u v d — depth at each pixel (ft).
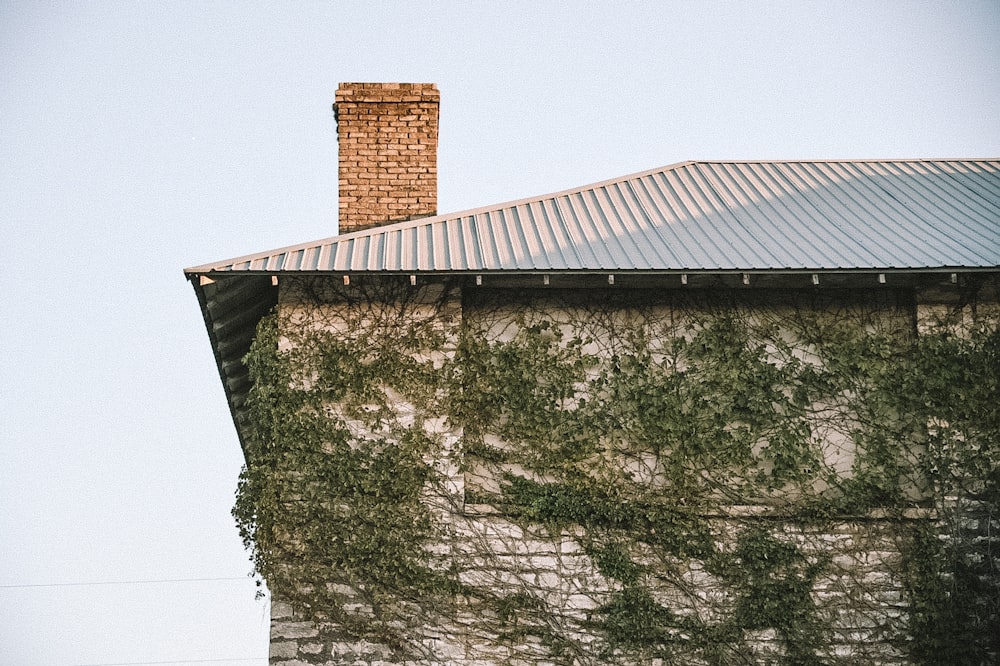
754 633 44.83
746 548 45.44
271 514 45.01
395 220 54.90
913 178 58.03
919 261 46.52
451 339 47.14
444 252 48.19
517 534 45.50
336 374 46.62
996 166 59.88
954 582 45.21
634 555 45.39
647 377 47.21
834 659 44.57
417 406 46.50
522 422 46.68
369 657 44.16
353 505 45.34
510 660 44.34
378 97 56.24
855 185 56.90
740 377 47.21
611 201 54.95
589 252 48.01
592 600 44.93
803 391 47.19
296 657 44.04
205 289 47.06
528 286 48.01
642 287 48.08
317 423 46.11
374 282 47.57
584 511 45.70
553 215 52.90
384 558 44.83
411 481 45.60
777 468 46.24
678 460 46.34
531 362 47.24
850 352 47.57
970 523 45.83
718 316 47.96
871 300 48.26
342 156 55.72
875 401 47.06
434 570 44.91
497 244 49.11
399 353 46.93
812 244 48.83
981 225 51.13
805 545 45.55
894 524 45.85
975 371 47.03
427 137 56.08
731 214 52.95
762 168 59.88
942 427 46.68
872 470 46.26
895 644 44.75
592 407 46.91
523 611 44.80
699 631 44.70
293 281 47.47
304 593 44.57
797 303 48.16
